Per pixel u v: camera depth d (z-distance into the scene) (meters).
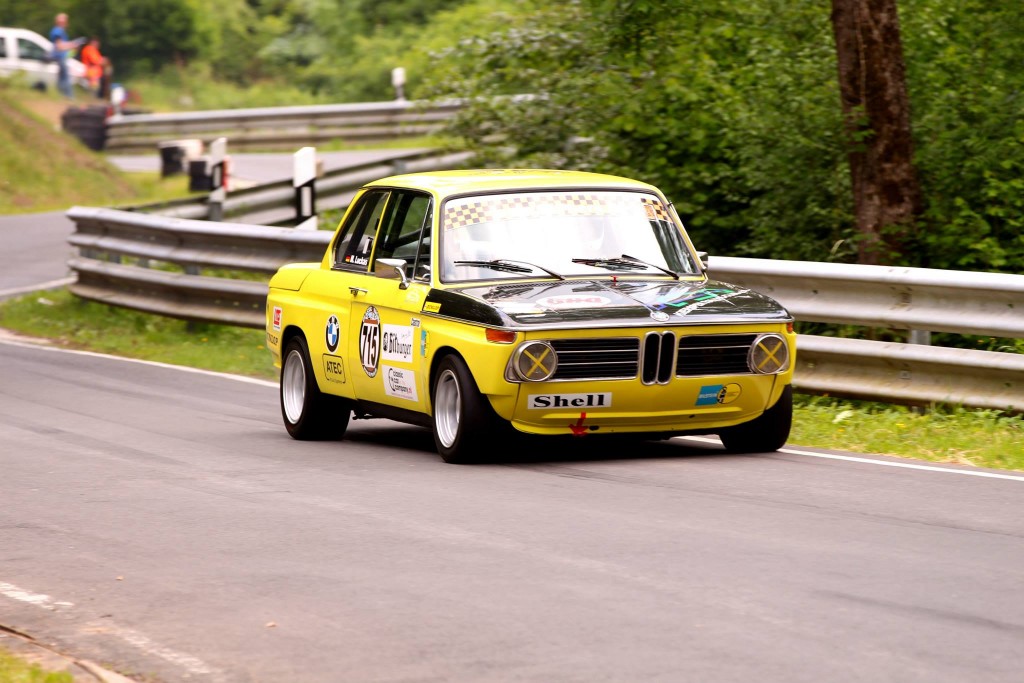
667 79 46.62
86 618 16.28
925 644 14.27
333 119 104.94
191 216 57.75
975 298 29.62
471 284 25.75
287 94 153.12
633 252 26.84
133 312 53.38
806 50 44.19
